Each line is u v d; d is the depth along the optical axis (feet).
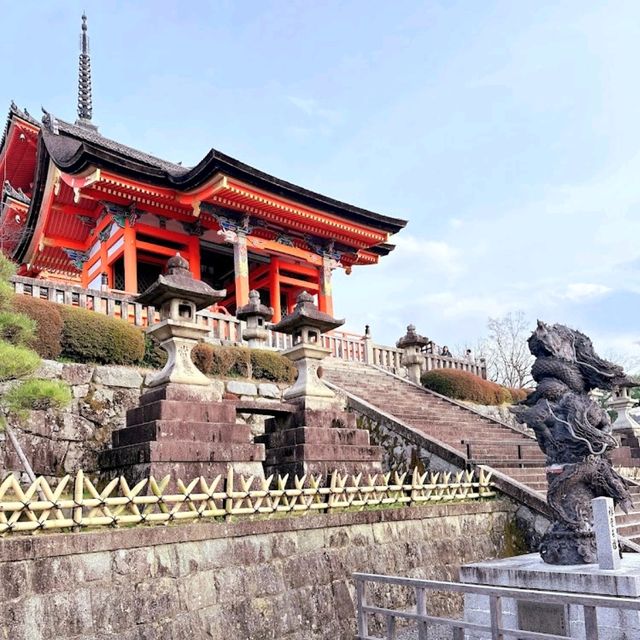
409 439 46.32
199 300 33.76
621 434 77.36
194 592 22.70
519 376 149.79
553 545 25.31
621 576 20.97
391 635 21.71
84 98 106.83
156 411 29.94
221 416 31.50
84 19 109.91
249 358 49.93
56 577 19.27
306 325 39.19
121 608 20.56
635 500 45.29
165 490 27.53
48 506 20.39
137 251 81.61
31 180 98.53
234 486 29.96
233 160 69.21
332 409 38.06
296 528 27.02
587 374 28.40
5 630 17.76
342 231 85.46
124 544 21.16
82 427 37.96
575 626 22.08
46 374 37.40
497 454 50.24
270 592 25.12
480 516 37.32
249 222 80.12
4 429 32.83
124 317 47.62
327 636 26.48
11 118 87.10
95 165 67.87
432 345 86.63
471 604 25.53
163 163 102.53
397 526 32.07
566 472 25.80
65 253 90.33
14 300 37.37
